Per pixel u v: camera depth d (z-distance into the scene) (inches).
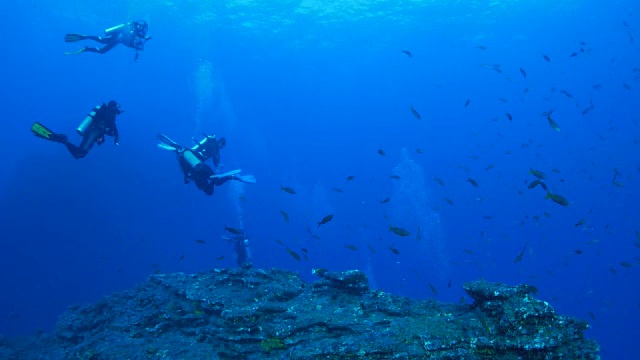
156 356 222.1
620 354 1489.9
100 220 1328.7
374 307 232.2
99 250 1267.2
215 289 285.1
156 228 1444.4
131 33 327.6
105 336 268.4
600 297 1690.5
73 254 1226.6
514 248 1804.9
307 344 199.8
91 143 274.5
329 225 1881.2
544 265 1743.4
